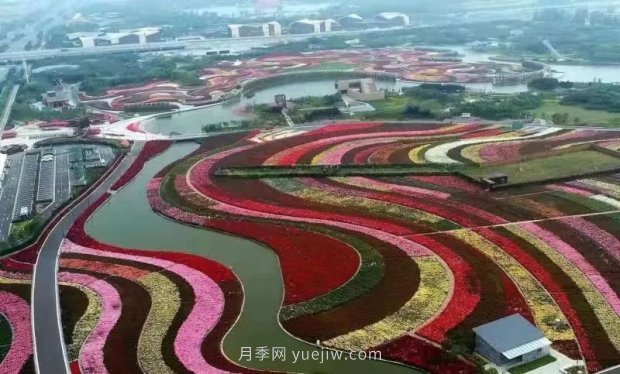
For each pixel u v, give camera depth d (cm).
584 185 11338
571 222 9812
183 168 13550
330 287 8225
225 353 6981
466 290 7962
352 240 9556
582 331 7019
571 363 6494
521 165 12519
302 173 12612
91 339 7288
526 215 10138
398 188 11625
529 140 14288
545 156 13000
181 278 8694
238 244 9812
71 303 8119
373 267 8675
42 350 7088
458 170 12362
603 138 14125
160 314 7775
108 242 10125
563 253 8831
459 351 6681
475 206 10594
